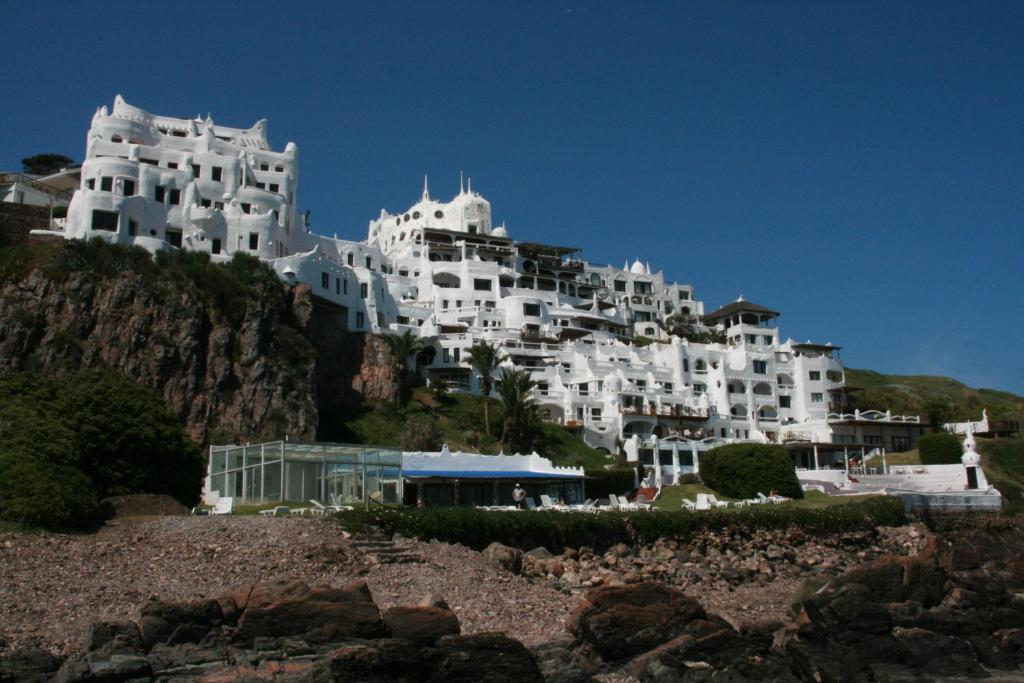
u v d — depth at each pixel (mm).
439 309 141000
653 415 112062
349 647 30797
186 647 31016
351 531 45469
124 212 94375
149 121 119875
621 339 147750
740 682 34562
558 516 54719
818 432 118375
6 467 44312
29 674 29062
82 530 43875
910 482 89000
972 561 44969
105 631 30578
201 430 83062
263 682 29172
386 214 179000
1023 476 101500
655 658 35031
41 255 85500
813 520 67125
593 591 37281
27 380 55312
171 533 43250
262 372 88750
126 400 55031
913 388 169500
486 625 37562
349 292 111000
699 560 58469
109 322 83062
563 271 173000
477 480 67125
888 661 37750
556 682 33188
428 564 43625
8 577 36469
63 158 165500
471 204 175500
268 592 32562
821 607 38562
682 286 194250
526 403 98000
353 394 103250
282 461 54344
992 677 37312
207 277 90750
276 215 113688
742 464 83312
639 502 78062
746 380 131000
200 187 109312
